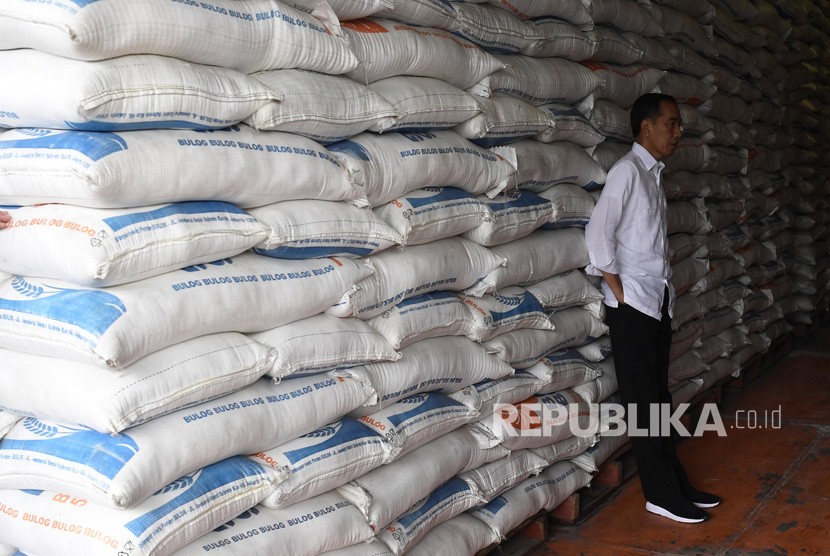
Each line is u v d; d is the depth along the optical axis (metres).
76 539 1.79
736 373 5.00
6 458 1.90
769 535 3.24
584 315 3.48
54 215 1.80
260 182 2.00
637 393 3.35
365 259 2.41
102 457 1.74
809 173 6.50
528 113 3.04
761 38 5.37
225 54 1.92
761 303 5.48
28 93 1.71
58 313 1.74
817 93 6.69
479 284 2.86
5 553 2.06
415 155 2.51
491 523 2.86
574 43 3.34
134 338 1.72
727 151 4.98
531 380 3.14
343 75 2.32
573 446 3.35
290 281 2.11
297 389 2.14
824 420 4.60
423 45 2.54
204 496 1.86
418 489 2.46
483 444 2.84
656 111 3.29
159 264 1.81
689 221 4.30
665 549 3.17
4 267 1.91
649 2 3.92
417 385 2.54
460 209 2.70
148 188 1.77
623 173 3.22
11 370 1.89
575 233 3.46
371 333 2.37
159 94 1.76
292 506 2.11
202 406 1.92
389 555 2.34
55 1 1.62
